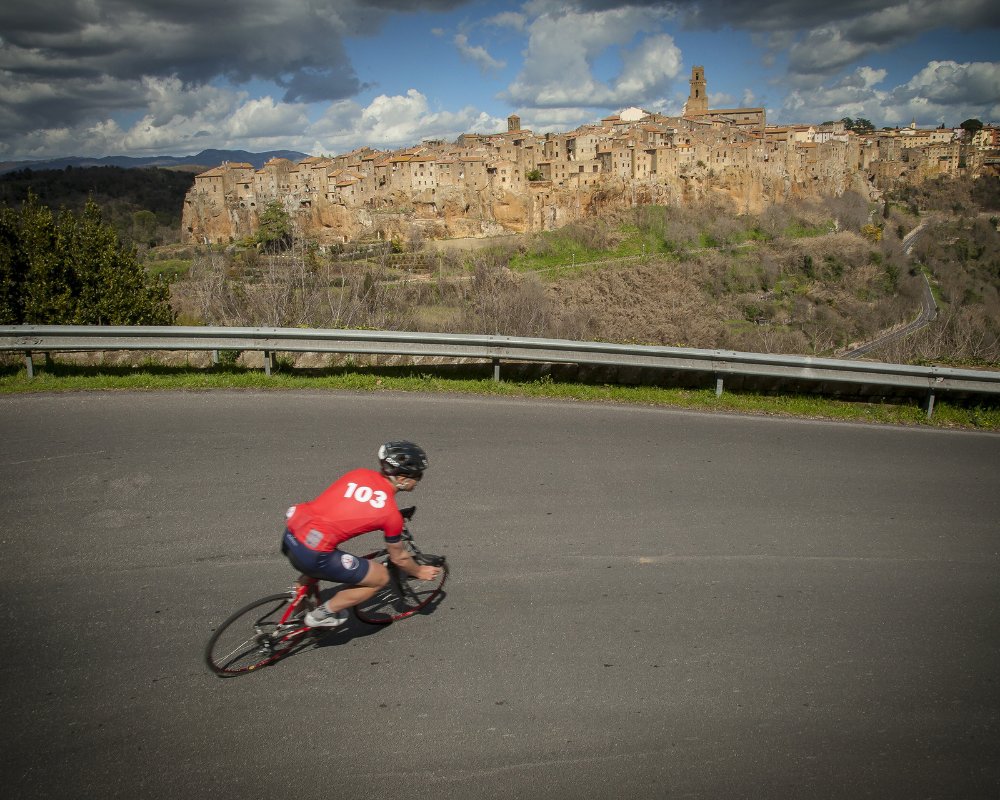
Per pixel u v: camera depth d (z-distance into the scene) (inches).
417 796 124.1
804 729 144.3
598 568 198.5
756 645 169.5
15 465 248.8
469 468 260.2
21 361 366.0
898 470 282.4
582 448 286.8
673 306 2551.7
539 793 125.8
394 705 146.2
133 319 537.3
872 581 200.4
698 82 6003.9
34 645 159.2
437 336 354.9
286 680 153.3
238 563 193.8
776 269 3068.4
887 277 2901.1
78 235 536.7
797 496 252.4
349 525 145.3
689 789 128.2
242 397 333.1
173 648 160.7
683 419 332.5
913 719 148.9
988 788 132.3
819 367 356.8
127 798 122.0
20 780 124.4
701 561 205.3
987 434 337.1
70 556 194.2
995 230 3663.9
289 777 127.6
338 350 354.0
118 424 292.4
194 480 241.8
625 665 160.2
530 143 4594.0
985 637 178.1
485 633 170.1
